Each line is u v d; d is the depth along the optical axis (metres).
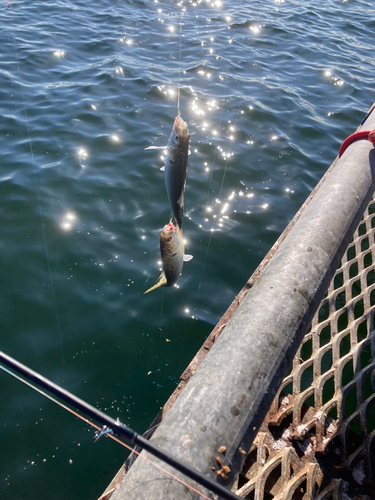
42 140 5.89
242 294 3.34
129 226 4.86
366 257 4.57
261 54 9.40
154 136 6.24
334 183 2.65
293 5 13.19
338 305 4.11
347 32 11.22
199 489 1.27
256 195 5.40
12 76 7.30
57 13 10.38
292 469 2.24
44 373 3.56
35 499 2.93
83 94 7.05
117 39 9.29
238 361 1.59
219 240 4.80
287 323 1.78
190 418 1.40
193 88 7.61
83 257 4.46
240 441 1.40
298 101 7.53
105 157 5.75
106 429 1.42
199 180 5.54
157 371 3.70
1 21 9.42
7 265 4.27
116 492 1.29
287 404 2.52
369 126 3.39
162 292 4.27
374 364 2.77
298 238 2.23
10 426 3.25
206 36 10.09
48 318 3.93
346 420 2.45
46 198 5.01
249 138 6.41
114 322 3.98
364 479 2.20
